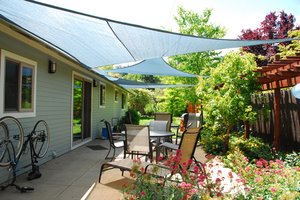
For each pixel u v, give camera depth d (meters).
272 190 3.19
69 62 7.35
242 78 7.54
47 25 4.11
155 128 8.15
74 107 8.73
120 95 19.45
